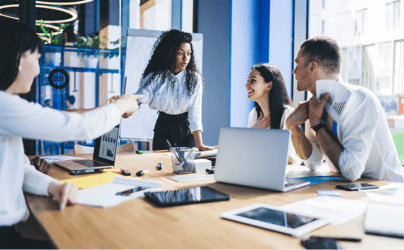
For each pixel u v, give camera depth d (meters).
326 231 0.74
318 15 3.51
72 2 4.46
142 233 0.74
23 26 0.97
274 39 3.83
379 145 1.52
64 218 0.85
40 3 4.50
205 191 1.12
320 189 1.19
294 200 1.03
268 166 1.17
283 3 3.74
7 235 0.91
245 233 0.74
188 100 2.70
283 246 0.67
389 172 1.53
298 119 1.64
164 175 1.49
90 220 0.84
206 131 4.25
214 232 0.75
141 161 1.92
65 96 4.15
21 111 0.90
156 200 0.99
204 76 4.27
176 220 0.84
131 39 4.05
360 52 3.24
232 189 1.20
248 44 3.99
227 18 3.95
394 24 2.94
